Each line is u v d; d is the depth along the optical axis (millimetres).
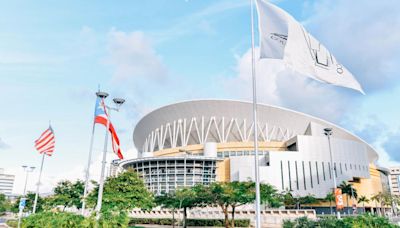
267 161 85812
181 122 102125
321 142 87750
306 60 13969
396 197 100812
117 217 15727
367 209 97125
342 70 14641
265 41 14086
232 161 84875
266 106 100750
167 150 96688
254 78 14391
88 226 14570
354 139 113562
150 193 33156
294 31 14133
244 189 35375
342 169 88562
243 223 44656
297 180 81938
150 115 110000
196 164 84562
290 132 104375
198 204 40188
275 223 46562
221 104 99812
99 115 25000
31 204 53781
